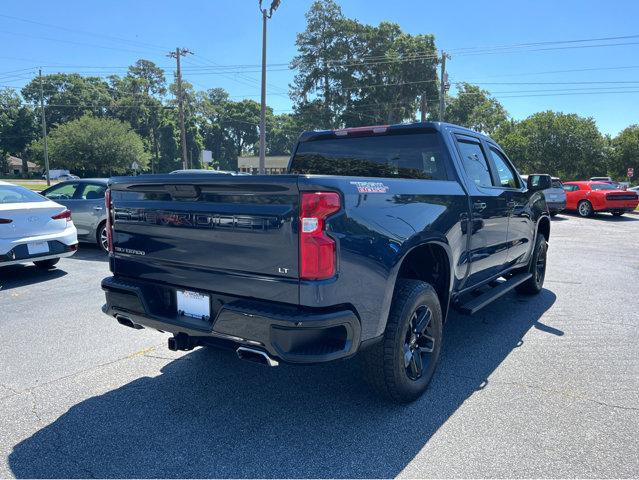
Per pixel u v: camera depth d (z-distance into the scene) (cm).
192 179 284
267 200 260
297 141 498
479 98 6359
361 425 301
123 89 9831
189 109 9175
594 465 258
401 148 429
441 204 352
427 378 342
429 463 261
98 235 929
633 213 2105
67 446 278
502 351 430
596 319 528
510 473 251
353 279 265
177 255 302
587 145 3600
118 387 355
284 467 258
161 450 274
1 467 257
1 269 783
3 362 401
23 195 727
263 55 2383
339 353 261
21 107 8969
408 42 5616
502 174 517
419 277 376
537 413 316
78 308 559
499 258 484
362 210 272
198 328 288
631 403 329
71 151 6091
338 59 5716
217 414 316
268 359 259
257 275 267
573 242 1161
